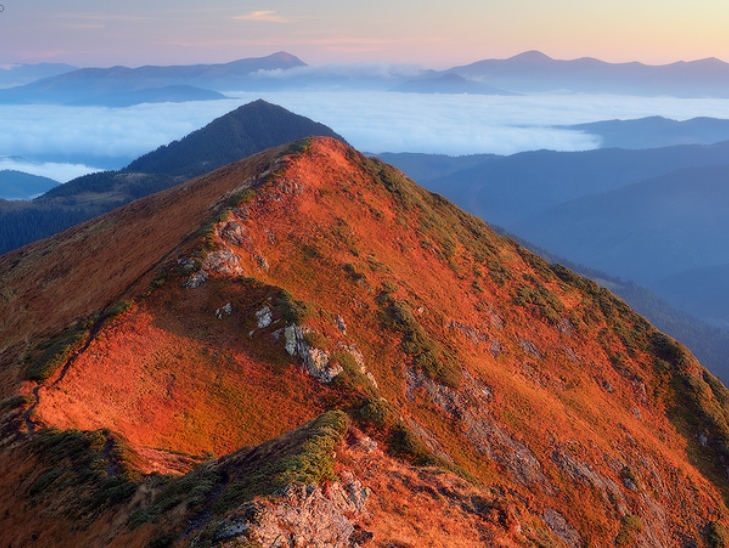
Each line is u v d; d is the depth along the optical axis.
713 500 68.50
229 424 50.03
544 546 32.38
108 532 27.17
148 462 36.91
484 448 60.47
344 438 33.44
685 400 82.81
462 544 28.44
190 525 24.47
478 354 74.69
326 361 57.16
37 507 32.03
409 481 32.84
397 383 63.41
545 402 70.81
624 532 58.00
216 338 58.34
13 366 53.28
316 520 23.77
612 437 71.38
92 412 45.28
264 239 77.06
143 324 57.88
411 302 76.25
